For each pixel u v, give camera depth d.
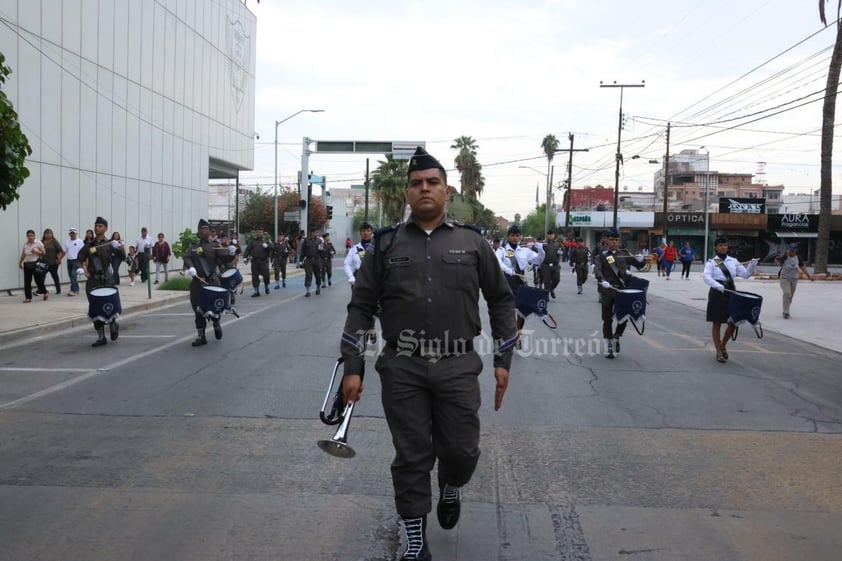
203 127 34.06
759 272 44.91
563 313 17.20
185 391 8.29
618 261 10.76
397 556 4.09
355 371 3.83
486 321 14.32
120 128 25.66
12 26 19.41
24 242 20.17
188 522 4.55
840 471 5.66
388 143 35.38
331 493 5.07
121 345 11.72
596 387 8.68
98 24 23.95
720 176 95.44
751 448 6.27
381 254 3.83
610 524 4.59
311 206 56.97
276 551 4.15
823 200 32.28
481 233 3.95
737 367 10.23
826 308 19.52
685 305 21.09
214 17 35.31
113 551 4.15
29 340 12.32
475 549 4.21
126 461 5.77
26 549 4.16
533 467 5.69
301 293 22.41
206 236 11.79
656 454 6.07
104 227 12.07
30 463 5.71
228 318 15.53
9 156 10.58
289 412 7.33
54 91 21.48
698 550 4.22
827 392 8.64
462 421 3.75
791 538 4.39
